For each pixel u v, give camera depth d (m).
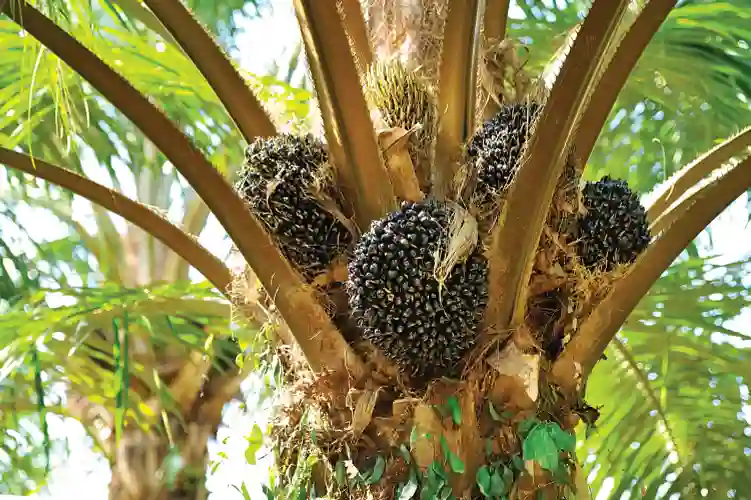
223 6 5.59
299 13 3.80
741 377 4.82
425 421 3.70
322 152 3.95
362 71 4.12
